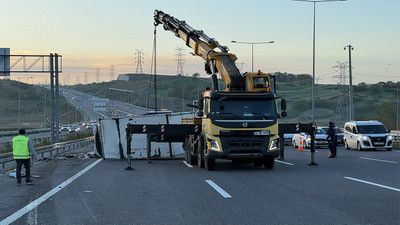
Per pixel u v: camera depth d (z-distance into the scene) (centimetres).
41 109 18875
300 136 3478
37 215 851
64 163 2231
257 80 1716
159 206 928
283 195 1055
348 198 995
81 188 1236
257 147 1644
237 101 1667
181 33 2334
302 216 802
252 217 800
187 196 1061
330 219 772
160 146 2559
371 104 17875
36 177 1580
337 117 15550
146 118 2550
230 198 1022
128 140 1828
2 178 1614
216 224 747
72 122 15775
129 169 1805
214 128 1641
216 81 1831
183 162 2214
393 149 3222
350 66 4606
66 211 887
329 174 1503
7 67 3512
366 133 3045
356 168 1711
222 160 2288
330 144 2338
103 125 2500
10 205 989
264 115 1659
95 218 812
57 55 3606
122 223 765
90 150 3525
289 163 1998
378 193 1061
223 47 2041
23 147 1368
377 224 730
